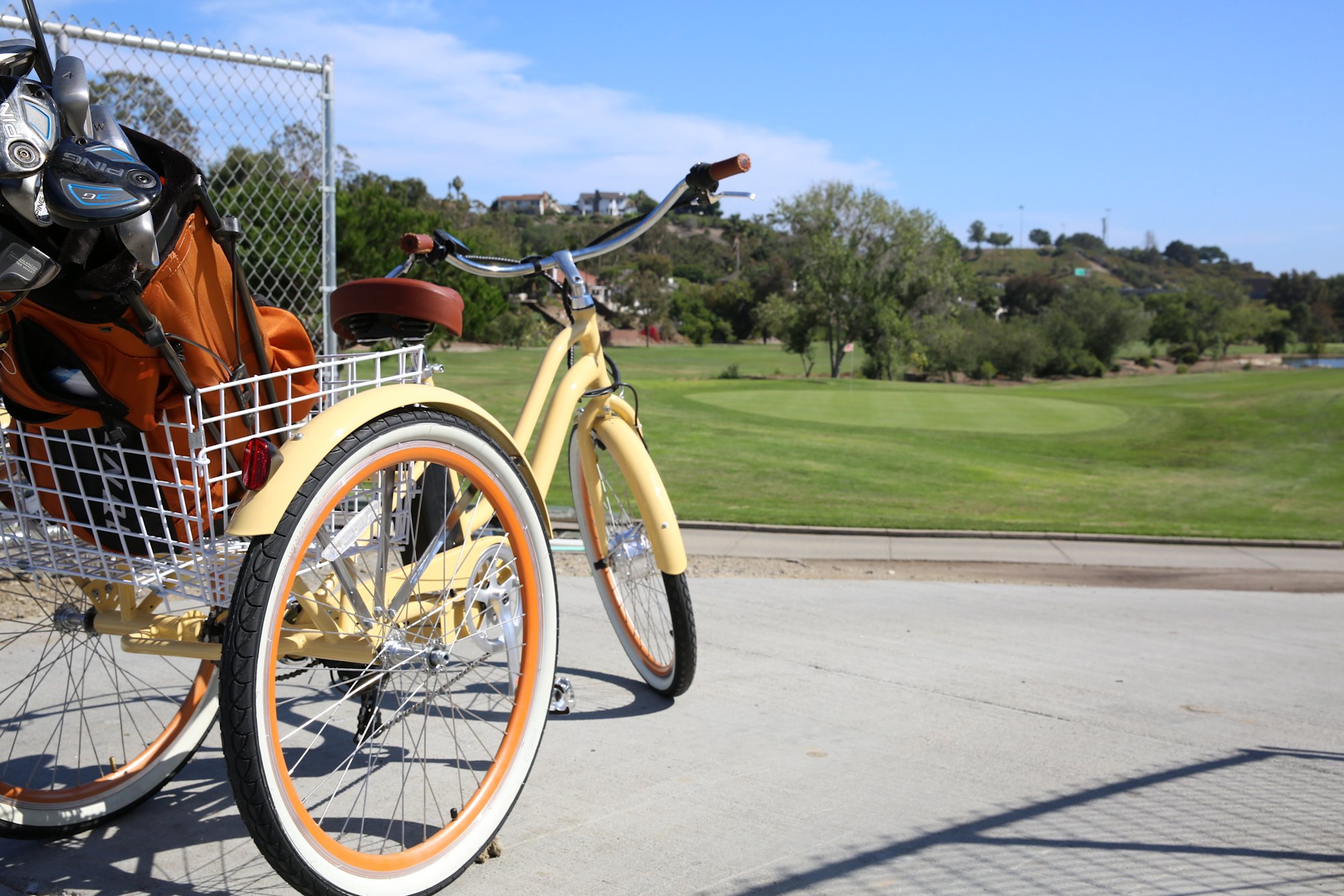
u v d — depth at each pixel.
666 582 3.19
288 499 1.67
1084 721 3.32
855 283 47.72
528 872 2.15
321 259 5.55
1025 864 2.22
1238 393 32.03
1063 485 14.65
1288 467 17.38
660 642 3.56
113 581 1.91
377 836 2.23
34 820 2.21
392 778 2.59
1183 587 6.85
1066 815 2.52
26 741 2.71
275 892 2.05
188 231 1.59
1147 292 117.50
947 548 8.31
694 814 2.46
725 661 3.90
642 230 3.05
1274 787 2.75
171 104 4.61
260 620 1.63
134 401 1.66
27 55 1.43
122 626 2.07
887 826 2.42
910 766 2.84
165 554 1.86
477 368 28.31
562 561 5.84
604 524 3.44
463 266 2.96
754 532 8.70
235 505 1.80
